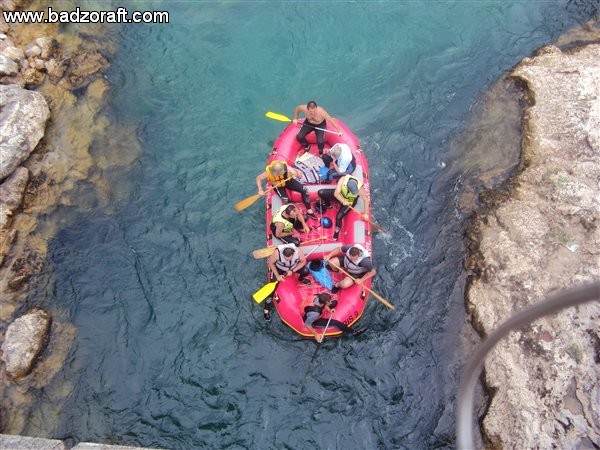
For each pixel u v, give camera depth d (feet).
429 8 34.96
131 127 30.30
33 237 25.84
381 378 22.90
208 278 25.73
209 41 33.88
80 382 23.09
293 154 27.02
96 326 24.40
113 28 33.71
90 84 30.86
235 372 23.27
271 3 35.45
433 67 32.55
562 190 24.85
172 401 22.70
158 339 24.17
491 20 34.22
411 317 24.29
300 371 23.15
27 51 30.04
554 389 20.22
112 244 26.55
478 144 29.01
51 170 27.43
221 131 30.55
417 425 21.88
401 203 27.66
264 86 32.24
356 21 34.58
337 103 31.53
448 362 23.11
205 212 27.68
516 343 21.58
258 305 24.89
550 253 23.48
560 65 30.19
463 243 26.02
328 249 23.82
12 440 20.53
